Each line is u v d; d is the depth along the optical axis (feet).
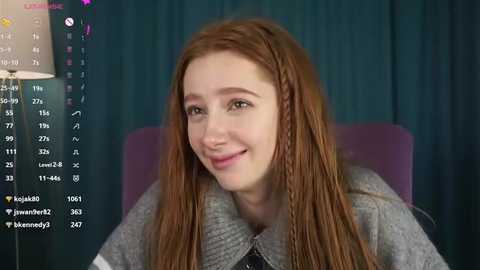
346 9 5.03
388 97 5.03
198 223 2.36
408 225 2.29
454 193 5.08
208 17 4.85
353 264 2.20
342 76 5.01
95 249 4.78
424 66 5.10
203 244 2.34
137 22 4.83
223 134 2.00
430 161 5.10
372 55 5.04
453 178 5.08
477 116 4.97
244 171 2.06
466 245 5.07
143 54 4.84
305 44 4.96
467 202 5.07
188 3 4.83
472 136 5.03
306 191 2.24
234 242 2.27
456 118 5.08
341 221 2.24
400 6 5.08
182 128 2.39
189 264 2.33
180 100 2.35
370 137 3.02
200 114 2.10
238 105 2.02
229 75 1.98
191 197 2.40
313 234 2.22
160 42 4.81
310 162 2.27
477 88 4.96
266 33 2.18
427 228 4.99
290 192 2.18
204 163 2.14
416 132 5.08
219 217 2.31
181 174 2.41
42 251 4.69
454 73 5.09
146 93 4.83
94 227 4.78
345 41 5.02
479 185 4.97
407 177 2.97
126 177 3.15
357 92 5.02
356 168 2.49
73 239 4.75
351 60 5.02
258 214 2.41
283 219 2.20
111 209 4.81
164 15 4.83
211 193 2.36
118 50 4.83
